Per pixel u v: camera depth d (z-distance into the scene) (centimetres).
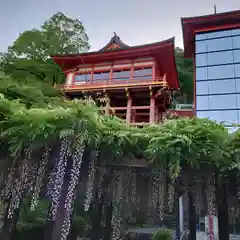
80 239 689
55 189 426
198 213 649
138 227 870
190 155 395
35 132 373
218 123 441
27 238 681
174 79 1585
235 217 618
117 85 1391
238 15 1248
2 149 442
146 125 463
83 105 411
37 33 1655
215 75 1181
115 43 1667
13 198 479
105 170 543
